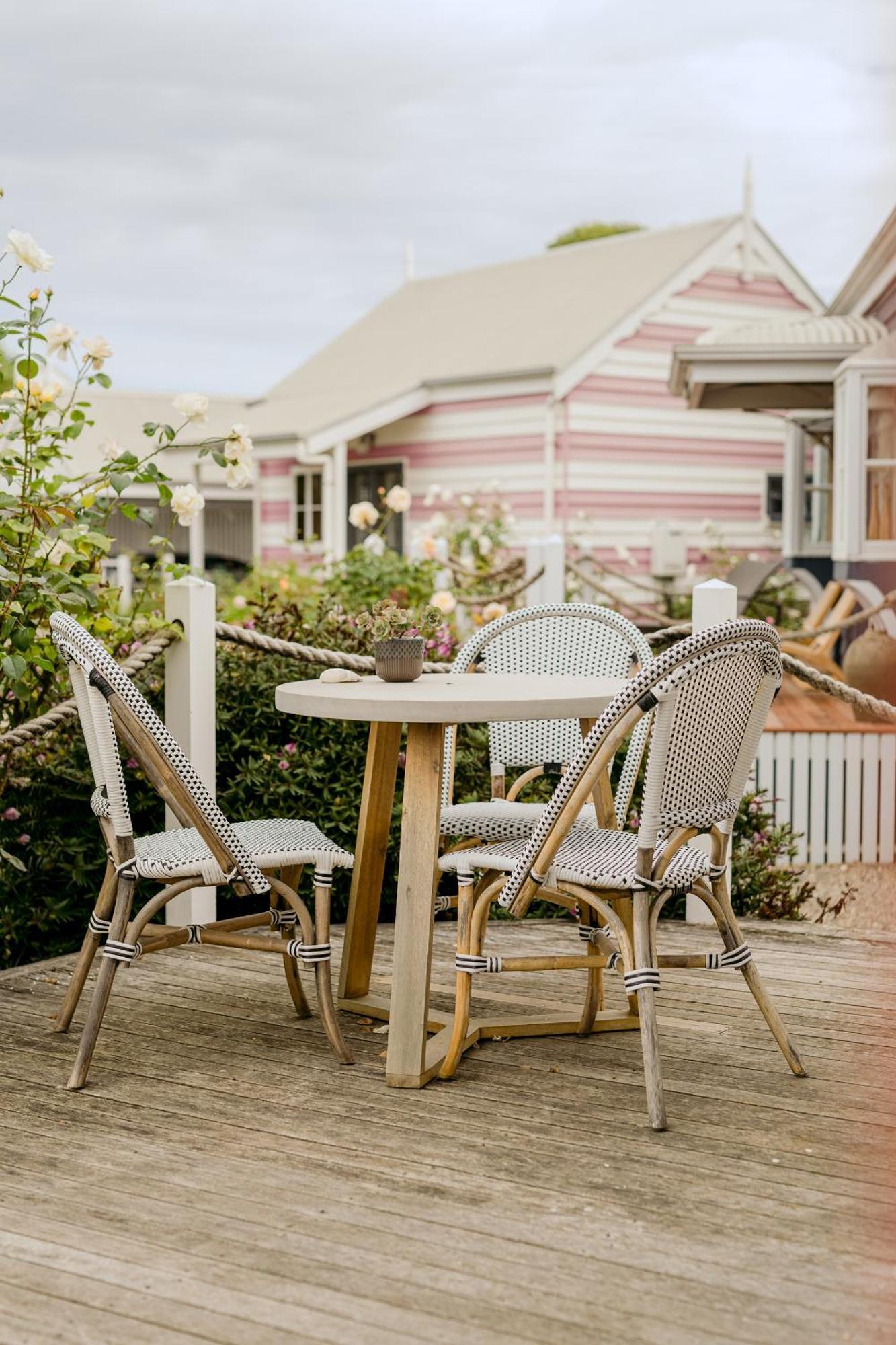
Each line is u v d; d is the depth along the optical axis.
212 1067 3.34
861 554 9.57
